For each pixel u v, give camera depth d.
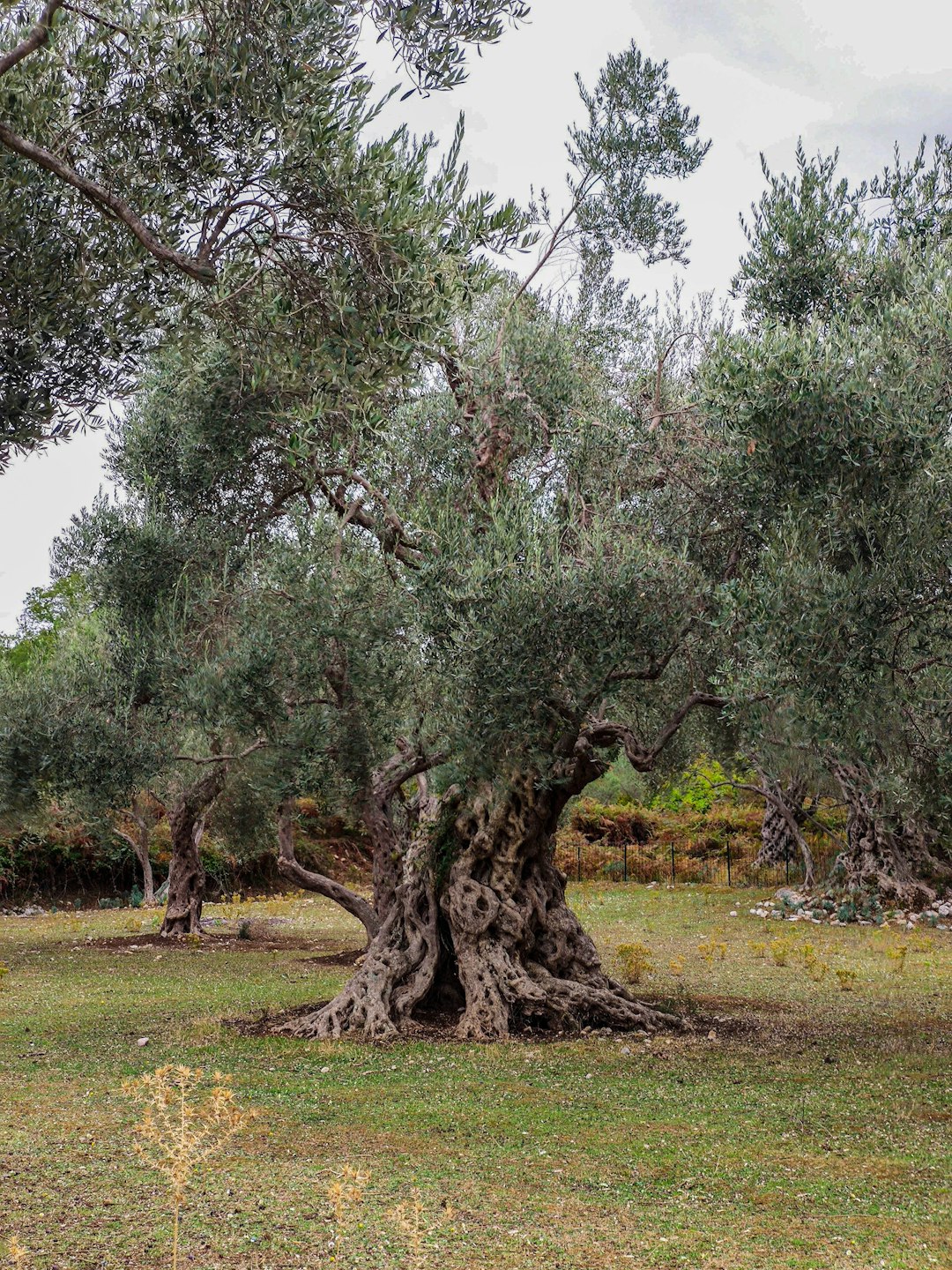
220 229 6.06
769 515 8.72
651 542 9.28
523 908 12.07
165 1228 5.59
